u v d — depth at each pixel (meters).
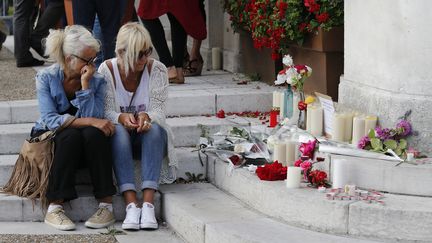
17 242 5.85
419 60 5.72
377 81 6.11
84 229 6.20
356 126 6.05
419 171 5.49
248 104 7.84
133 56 6.30
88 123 6.25
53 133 6.25
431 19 5.64
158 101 6.55
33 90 8.34
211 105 7.77
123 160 6.31
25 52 10.00
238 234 5.37
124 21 8.46
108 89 6.46
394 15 5.83
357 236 5.33
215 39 9.84
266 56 8.52
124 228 6.16
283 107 7.00
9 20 14.80
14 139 6.98
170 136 6.55
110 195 6.24
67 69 6.29
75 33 6.21
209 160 6.80
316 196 5.52
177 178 6.82
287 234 5.38
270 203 5.77
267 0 7.81
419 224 5.19
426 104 5.73
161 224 6.39
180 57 8.54
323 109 6.58
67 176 6.16
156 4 8.37
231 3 8.71
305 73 6.94
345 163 5.68
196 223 5.75
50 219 6.20
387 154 5.81
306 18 7.48
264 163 6.46
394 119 5.87
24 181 6.33
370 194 5.55
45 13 10.02
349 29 6.50
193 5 8.53
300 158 6.15
